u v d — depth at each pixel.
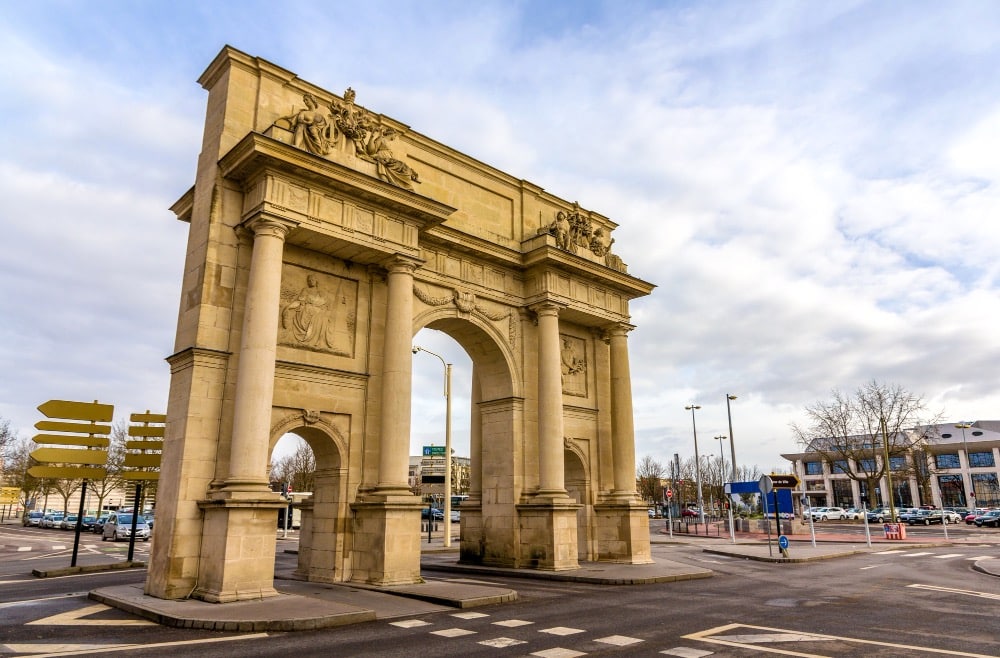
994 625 16.03
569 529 30.81
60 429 29.97
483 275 32.53
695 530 72.31
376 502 24.80
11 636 15.00
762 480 36.84
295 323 25.66
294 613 17.28
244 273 24.23
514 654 13.23
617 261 37.81
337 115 26.86
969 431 144.62
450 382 47.47
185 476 21.58
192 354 22.56
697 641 14.30
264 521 21.02
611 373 37.41
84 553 45.19
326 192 25.27
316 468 27.00
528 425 32.97
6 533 72.75
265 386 22.14
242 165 23.73
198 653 13.31
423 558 38.53
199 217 24.98
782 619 17.17
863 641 14.10
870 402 92.00
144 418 35.41
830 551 41.69
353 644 14.30
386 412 26.22
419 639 14.88
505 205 34.62
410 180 28.34
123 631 15.88
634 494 35.06
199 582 20.91
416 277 29.95
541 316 33.22
